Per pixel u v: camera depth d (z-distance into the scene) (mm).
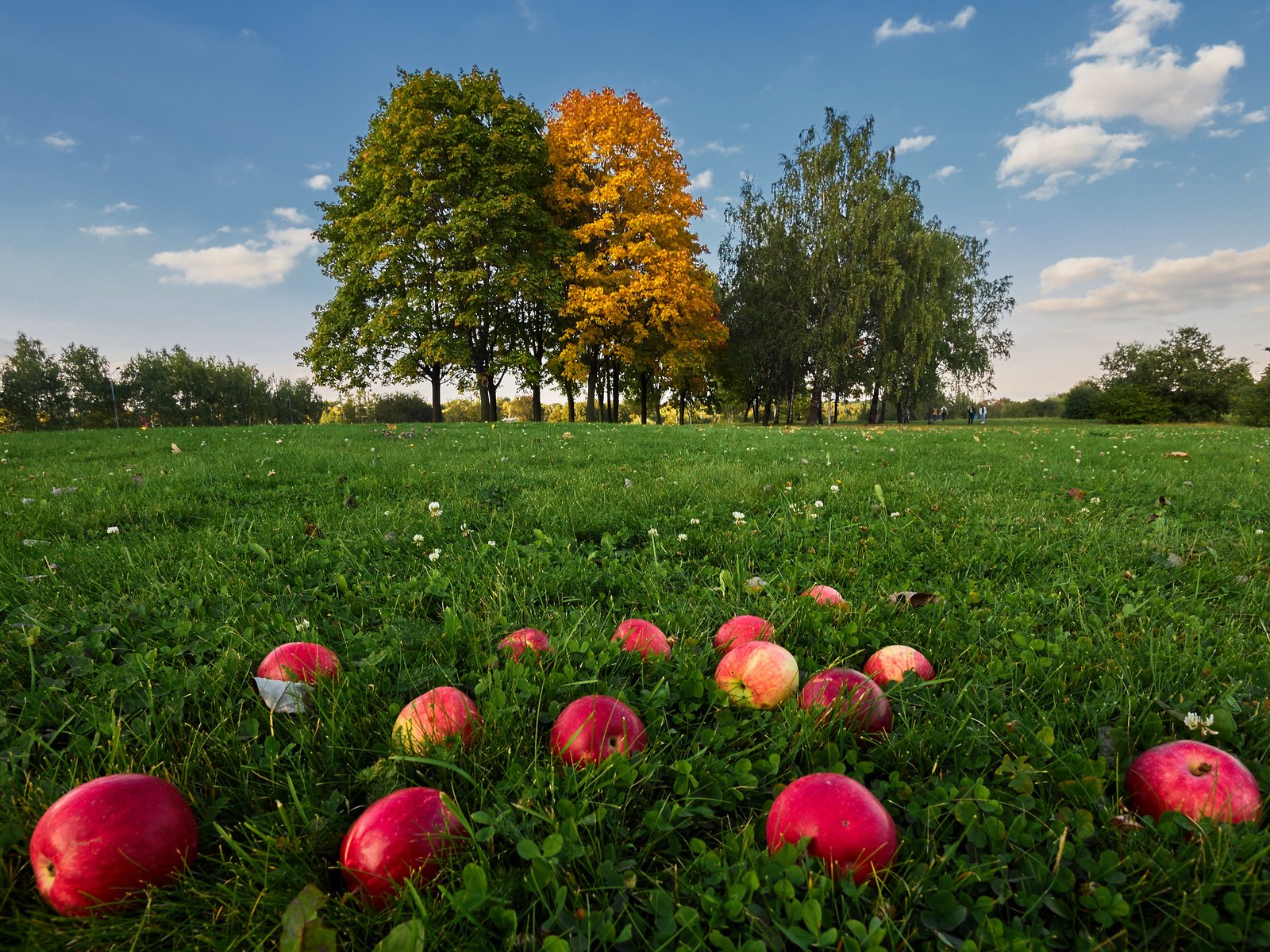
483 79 27531
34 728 1767
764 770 1641
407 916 1179
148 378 80250
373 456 8602
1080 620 2711
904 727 1843
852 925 1123
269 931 1186
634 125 27234
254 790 1574
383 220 26375
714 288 39844
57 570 3352
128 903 1182
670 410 68500
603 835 1426
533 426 17953
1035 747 1702
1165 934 1193
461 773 1412
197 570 3268
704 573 3406
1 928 1175
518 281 26500
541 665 2072
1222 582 3271
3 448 10930
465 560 3555
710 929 1156
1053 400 98375
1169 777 1428
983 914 1213
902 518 4762
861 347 39281
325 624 2602
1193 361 58750
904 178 35500
